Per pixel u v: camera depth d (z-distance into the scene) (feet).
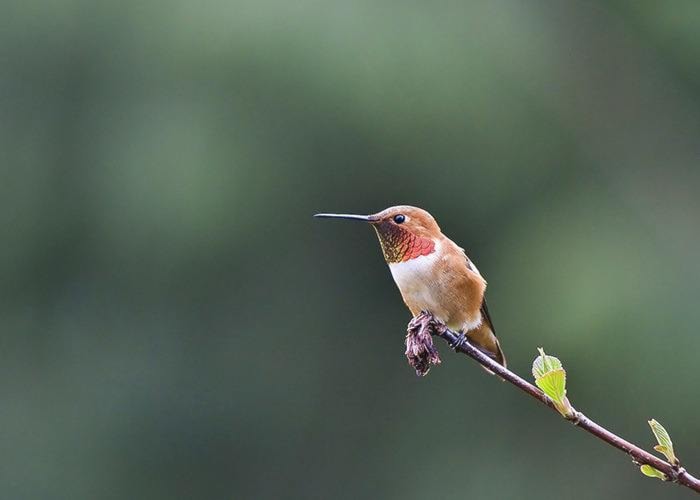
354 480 54.29
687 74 51.90
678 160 50.65
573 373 46.11
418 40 46.32
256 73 45.52
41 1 48.49
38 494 52.26
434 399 53.98
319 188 48.60
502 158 48.29
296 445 54.39
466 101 46.60
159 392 53.36
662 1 51.67
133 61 47.57
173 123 46.21
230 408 53.83
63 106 48.98
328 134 46.60
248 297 52.31
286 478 54.39
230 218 47.01
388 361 54.39
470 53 47.37
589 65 50.98
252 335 53.47
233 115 46.14
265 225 49.03
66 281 51.88
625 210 48.98
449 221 50.21
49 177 49.19
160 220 46.55
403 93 45.91
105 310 52.26
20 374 53.01
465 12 48.19
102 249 49.01
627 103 50.67
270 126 46.34
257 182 46.73
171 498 53.62
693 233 48.67
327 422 54.44
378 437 54.29
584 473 51.65
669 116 51.19
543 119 49.21
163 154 45.98
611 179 49.80
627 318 45.27
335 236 51.08
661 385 45.09
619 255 47.03
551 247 47.80
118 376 53.06
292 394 54.08
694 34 51.60
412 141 46.75
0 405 52.54
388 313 54.29
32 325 52.80
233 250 49.70
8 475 52.19
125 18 47.88
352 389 54.44
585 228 48.16
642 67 51.44
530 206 49.55
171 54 46.62
